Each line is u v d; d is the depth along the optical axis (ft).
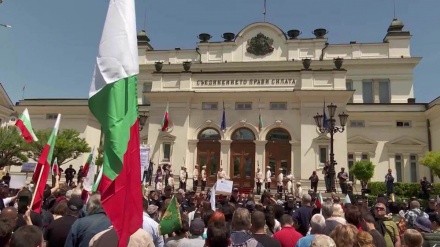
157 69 122.21
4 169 130.31
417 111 135.54
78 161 139.23
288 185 98.58
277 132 113.50
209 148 114.93
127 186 14.42
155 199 47.47
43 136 113.91
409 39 155.22
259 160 111.34
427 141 134.82
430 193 103.96
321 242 14.52
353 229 16.79
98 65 14.60
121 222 14.02
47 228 22.67
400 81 151.23
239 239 18.37
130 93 15.17
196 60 162.30
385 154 136.26
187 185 111.14
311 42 154.51
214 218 16.79
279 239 23.06
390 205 37.96
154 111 117.60
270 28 156.46
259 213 21.30
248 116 114.52
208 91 116.47
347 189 88.79
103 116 14.60
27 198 26.08
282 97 113.60
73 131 126.52
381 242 21.86
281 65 151.43
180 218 21.16
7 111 127.44
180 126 115.55
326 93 109.60
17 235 12.07
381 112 137.49
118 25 14.87
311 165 107.55
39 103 144.15
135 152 15.07
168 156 114.52
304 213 32.78
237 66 153.99
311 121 110.11
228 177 105.60
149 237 16.34
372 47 155.94
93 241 15.64
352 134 139.33
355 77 153.79
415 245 20.44
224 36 162.50
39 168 27.45
